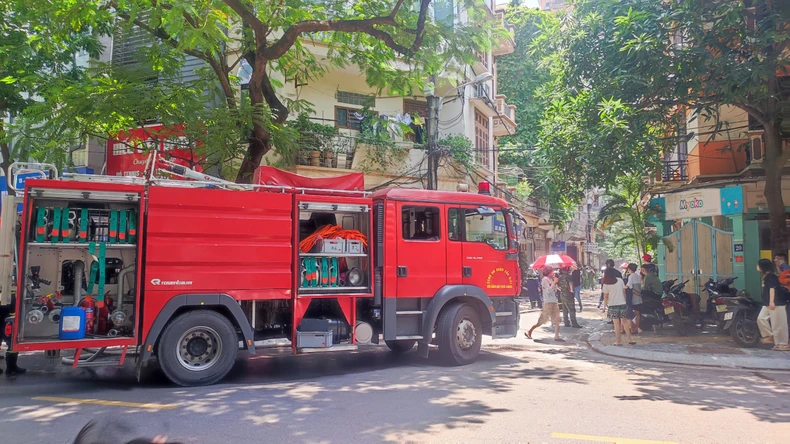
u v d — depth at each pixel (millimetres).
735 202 15258
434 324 9219
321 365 9273
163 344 7258
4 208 7273
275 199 8078
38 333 6957
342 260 8898
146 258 7207
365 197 8945
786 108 13695
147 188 7320
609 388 7434
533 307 22281
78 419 5648
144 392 7023
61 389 7223
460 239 9547
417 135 20203
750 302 10836
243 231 7785
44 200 7078
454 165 19062
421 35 11406
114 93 10664
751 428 5477
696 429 5434
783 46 11906
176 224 7375
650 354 10062
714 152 17266
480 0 11656
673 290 13266
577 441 5004
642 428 5453
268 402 6453
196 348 7512
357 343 8648
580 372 8695
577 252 50344
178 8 8773
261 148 12250
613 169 11672
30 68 13008
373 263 8883
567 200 14203
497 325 9898
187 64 15562
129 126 11484
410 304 9109
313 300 8633
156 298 7223
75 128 11148
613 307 11250
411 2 11859
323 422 5574
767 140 12391
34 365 9195
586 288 42406
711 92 12273
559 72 13859
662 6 11844
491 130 25516
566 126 13102
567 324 15625
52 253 7250
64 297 7289
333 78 18812
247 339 7766
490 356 10352
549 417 5848
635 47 11203
